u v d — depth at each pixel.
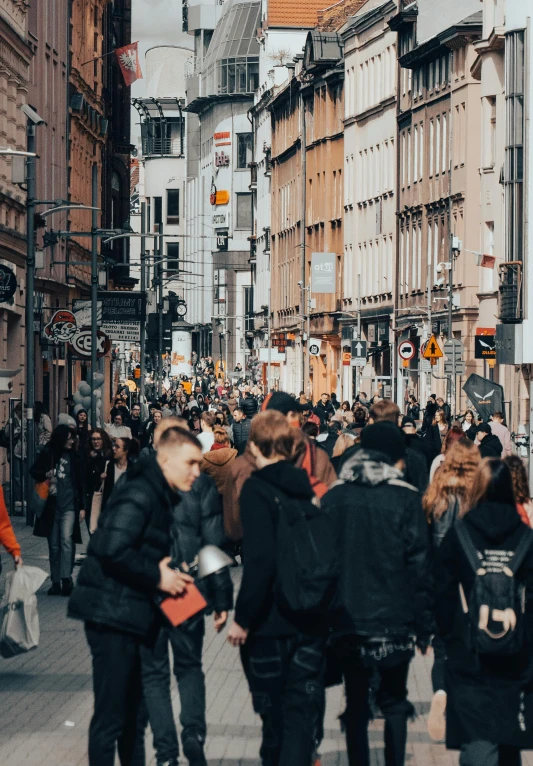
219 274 163.25
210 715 12.24
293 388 112.62
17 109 41.22
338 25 104.88
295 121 112.19
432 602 9.45
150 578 8.85
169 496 9.05
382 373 87.88
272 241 123.25
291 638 9.16
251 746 11.03
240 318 161.88
